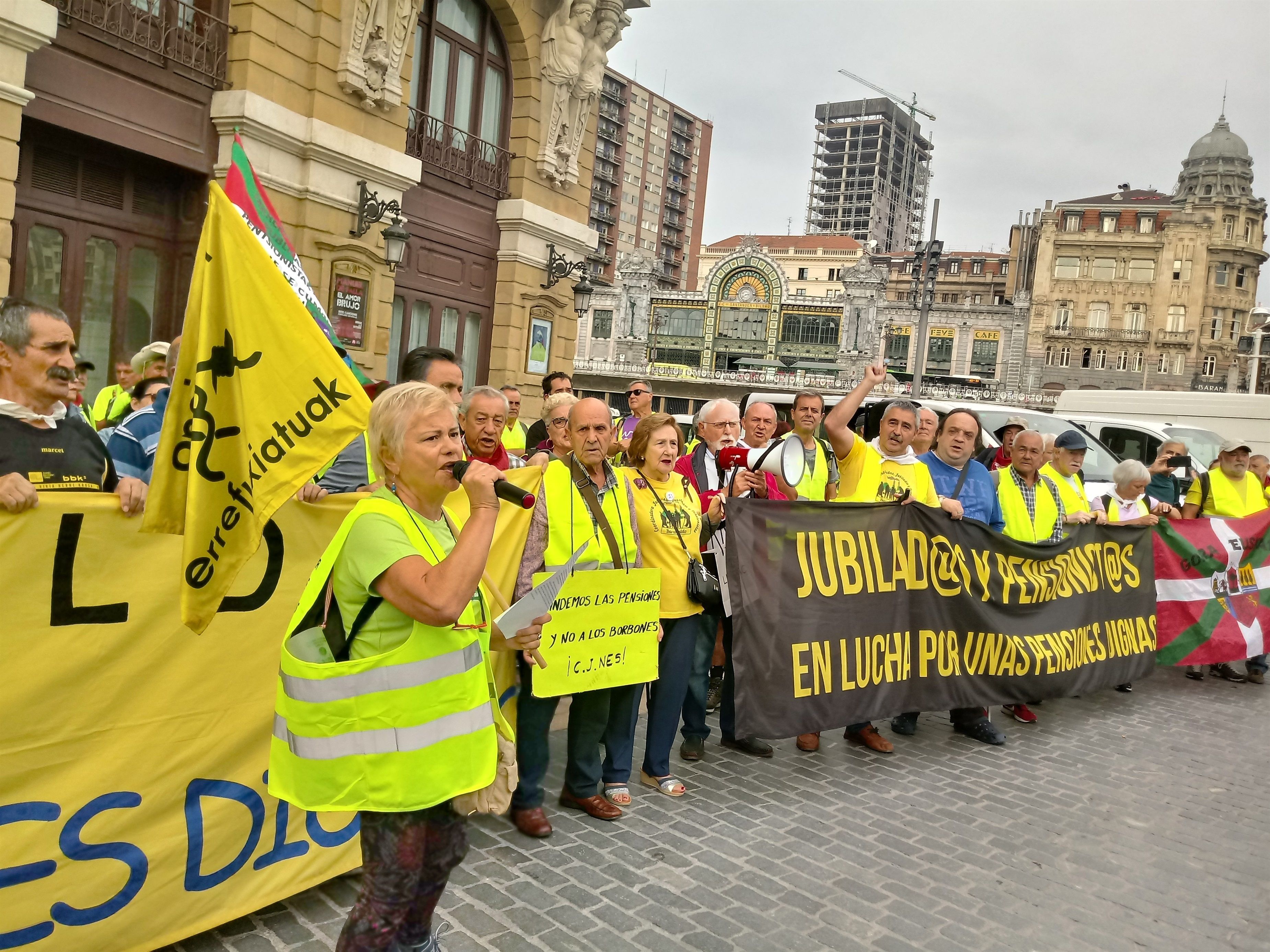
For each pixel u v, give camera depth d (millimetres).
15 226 8719
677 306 100062
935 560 5488
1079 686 6297
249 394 2350
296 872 3043
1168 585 7312
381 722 2082
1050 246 87938
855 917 3365
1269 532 7875
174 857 2703
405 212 12961
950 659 5551
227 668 2807
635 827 4031
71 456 2900
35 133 8773
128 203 9766
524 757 3883
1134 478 7141
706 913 3312
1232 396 15328
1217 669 8047
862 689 5141
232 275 2314
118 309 9797
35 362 2771
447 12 13445
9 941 2396
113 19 8984
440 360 4289
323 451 2463
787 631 4848
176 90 9703
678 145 140125
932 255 26500
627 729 4293
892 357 92625
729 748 5242
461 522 3920
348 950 2129
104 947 2572
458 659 2193
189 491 2258
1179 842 4289
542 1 14562
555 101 14883
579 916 3227
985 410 10172
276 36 10289
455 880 3426
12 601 2365
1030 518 6285
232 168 3250
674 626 4469
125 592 2559
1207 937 3436
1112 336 86375
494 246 14789
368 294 11969
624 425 8352
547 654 3812
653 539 4418
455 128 13633
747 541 4750
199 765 2754
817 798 4523
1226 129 98438
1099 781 5070
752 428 5664
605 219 129125
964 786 4840
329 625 2170
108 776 2553
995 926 3381
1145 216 86375
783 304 95625
